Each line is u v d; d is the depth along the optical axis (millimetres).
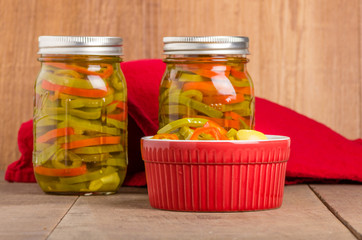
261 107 1247
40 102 968
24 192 1004
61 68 955
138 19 1490
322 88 1539
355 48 1544
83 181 951
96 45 951
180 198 803
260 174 807
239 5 1511
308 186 1075
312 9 1531
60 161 950
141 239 651
